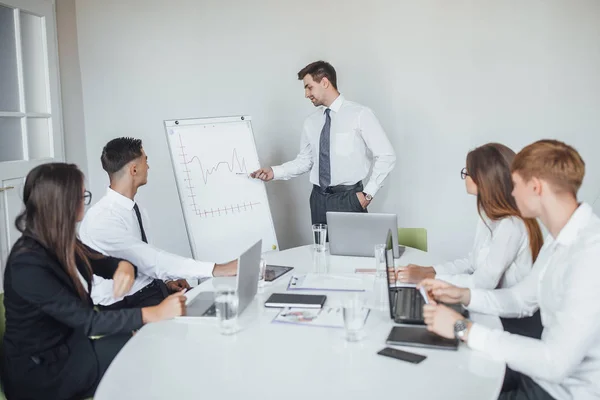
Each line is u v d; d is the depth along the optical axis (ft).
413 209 14.57
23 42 12.32
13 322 5.95
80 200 6.11
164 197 14.85
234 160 11.37
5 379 6.04
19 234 11.98
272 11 14.26
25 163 12.18
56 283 5.87
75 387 6.09
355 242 8.62
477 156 6.88
